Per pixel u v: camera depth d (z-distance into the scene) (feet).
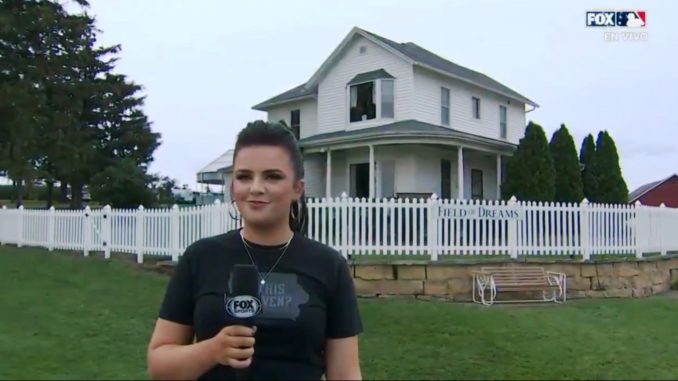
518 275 33.30
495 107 79.82
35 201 134.51
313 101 77.77
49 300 29.66
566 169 66.33
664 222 43.27
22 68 82.74
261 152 6.44
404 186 65.21
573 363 20.25
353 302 6.56
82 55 96.53
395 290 32.81
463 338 22.93
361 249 34.24
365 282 32.81
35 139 87.56
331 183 71.67
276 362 5.97
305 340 6.08
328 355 6.39
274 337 5.99
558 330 24.77
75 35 93.97
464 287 33.45
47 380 17.67
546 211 36.99
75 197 117.70
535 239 36.60
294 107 80.43
